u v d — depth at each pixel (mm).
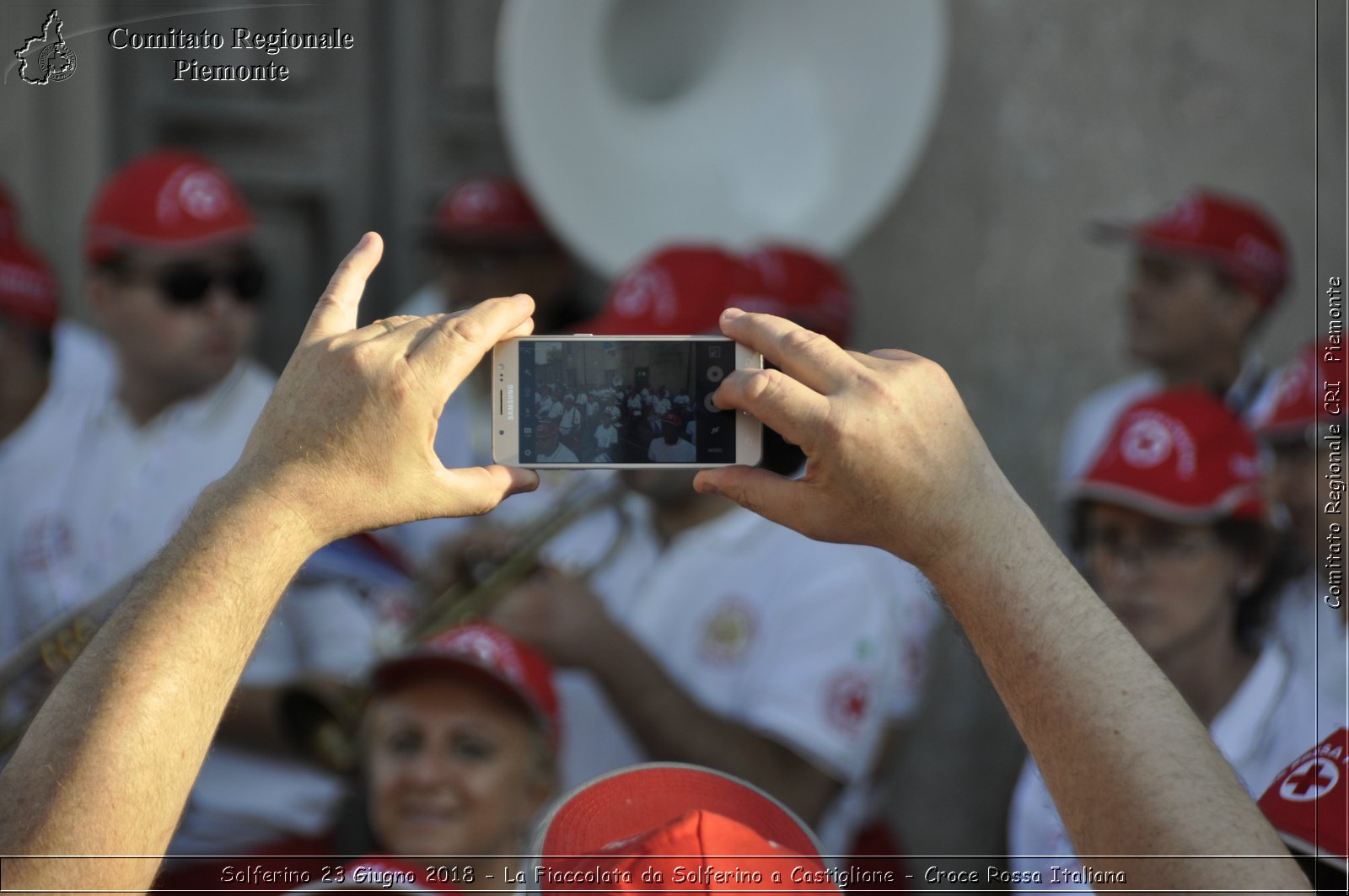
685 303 5848
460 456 6980
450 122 8922
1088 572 5160
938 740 8555
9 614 6359
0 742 4504
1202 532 4902
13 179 7875
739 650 5355
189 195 6363
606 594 5812
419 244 8344
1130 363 9039
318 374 1992
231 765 5621
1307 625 4938
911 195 8945
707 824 2080
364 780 5465
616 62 7828
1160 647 4918
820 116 8023
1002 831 8477
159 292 6270
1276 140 9039
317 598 5637
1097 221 8992
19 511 6410
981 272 8969
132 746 1823
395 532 6762
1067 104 8977
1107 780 1869
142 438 6367
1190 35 8992
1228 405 7746
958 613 2068
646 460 2734
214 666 1894
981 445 2102
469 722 4770
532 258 8195
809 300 6465
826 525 2141
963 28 8898
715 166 8023
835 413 2016
